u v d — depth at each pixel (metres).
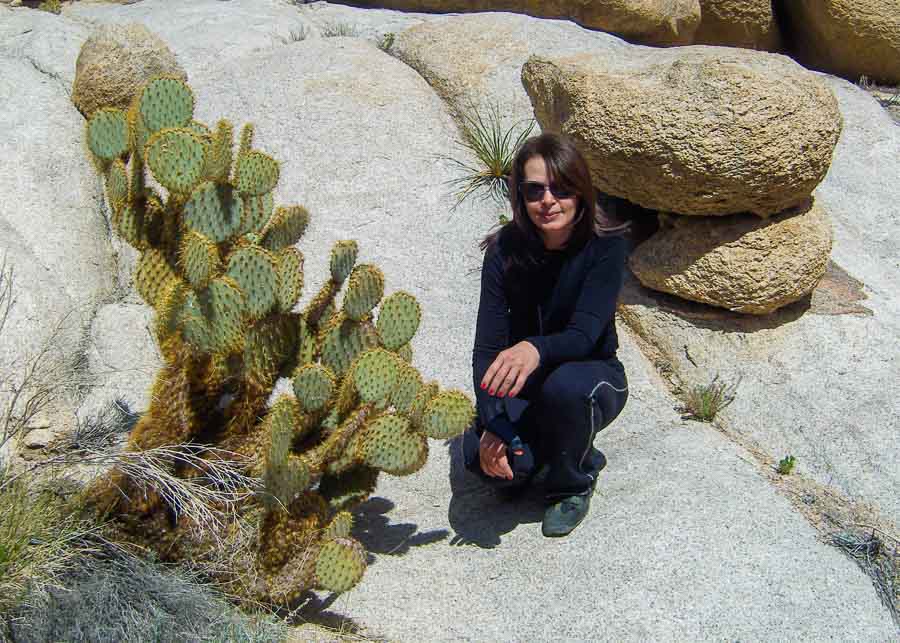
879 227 3.94
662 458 2.64
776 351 3.02
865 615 2.17
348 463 2.25
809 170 2.95
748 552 2.30
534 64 3.41
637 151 2.98
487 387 2.21
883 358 2.99
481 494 2.65
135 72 3.84
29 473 2.22
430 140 3.98
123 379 2.95
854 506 2.58
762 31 5.72
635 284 3.31
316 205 3.68
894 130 4.54
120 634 1.94
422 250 3.53
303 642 2.13
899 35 5.40
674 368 3.08
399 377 2.21
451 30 4.53
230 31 4.74
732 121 2.86
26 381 2.52
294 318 2.28
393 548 2.46
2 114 3.76
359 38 4.70
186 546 2.16
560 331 2.43
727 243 3.03
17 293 3.06
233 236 2.23
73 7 5.51
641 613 2.16
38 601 1.96
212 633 2.01
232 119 4.02
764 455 2.76
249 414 2.23
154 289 2.30
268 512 2.16
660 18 5.42
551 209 2.27
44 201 3.48
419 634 2.19
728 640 2.10
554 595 2.24
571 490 2.43
